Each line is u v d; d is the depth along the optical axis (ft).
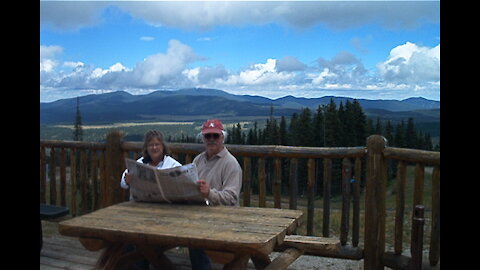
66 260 11.96
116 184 15.21
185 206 9.05
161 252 9.61
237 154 13.37
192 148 13.78
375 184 11.37
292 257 9.29
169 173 8.62
